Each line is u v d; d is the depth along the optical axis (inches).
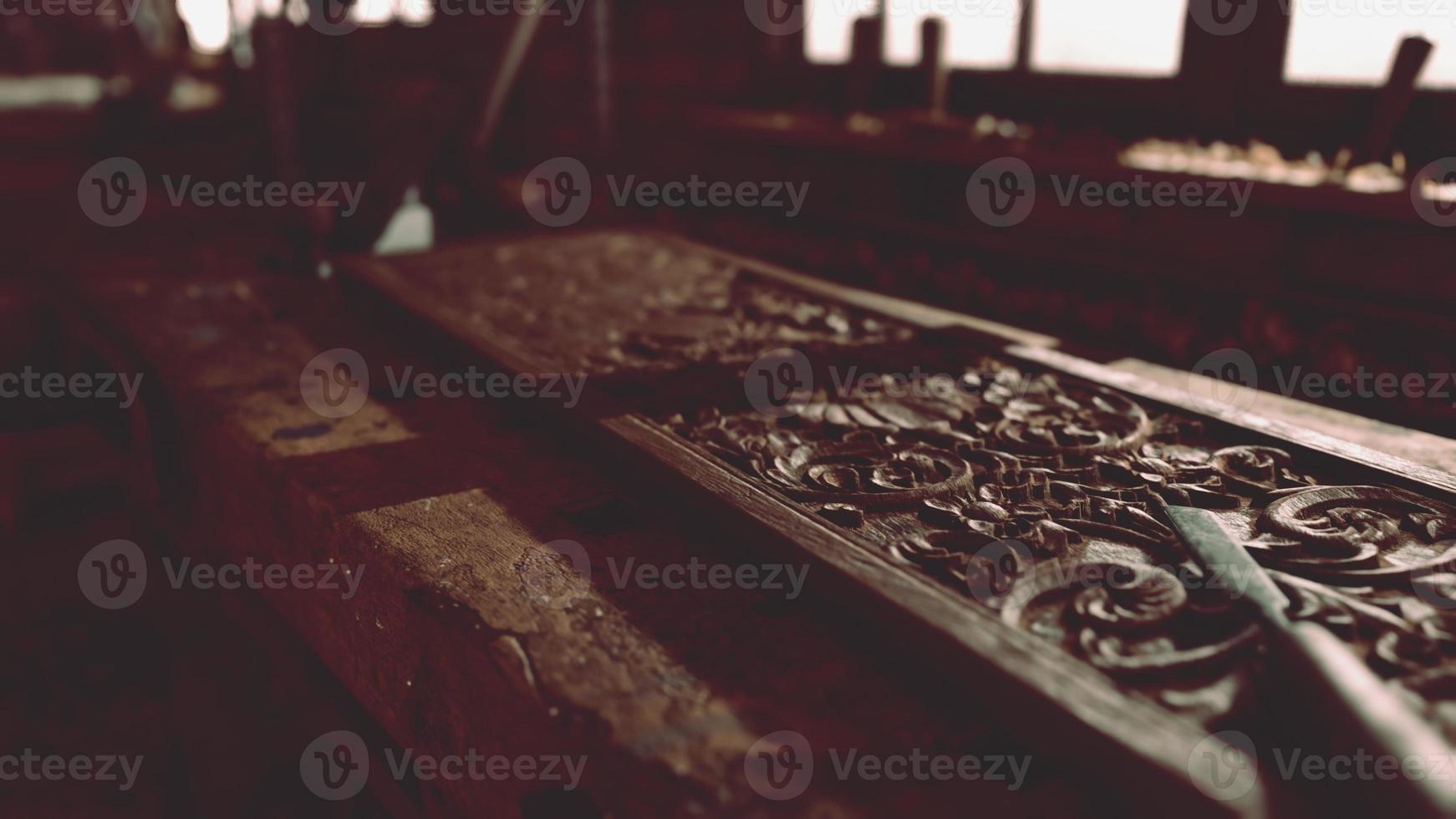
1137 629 40.5
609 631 44.4
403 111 126.6
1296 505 51.5
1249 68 125.6
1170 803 31.5
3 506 117.8
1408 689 36.6
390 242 123.9
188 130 233.9
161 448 81.7
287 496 61.7
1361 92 115.8
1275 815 30.9
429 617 47.8
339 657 60.3
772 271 102.5
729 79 192.5
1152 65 138.0
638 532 53.8
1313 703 33.7
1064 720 34.7
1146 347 111.7
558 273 102.4
